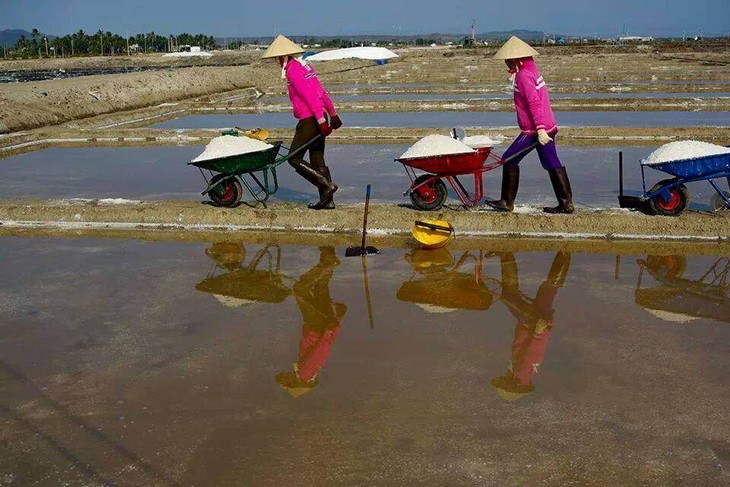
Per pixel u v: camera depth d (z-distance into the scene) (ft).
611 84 72.02
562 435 9.49
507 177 19.62
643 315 13.65
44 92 51.93
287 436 9.56
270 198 23.13
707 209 20.20
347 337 12.83
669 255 17.48
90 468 8.95
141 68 184.44
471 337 12.74
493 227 19.17
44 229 20.81
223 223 20.54
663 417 9.91
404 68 104.22
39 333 13.23
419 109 52.60
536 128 18.39
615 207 20.95
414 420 9.92
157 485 8.59
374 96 66.95
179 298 14.98
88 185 26.71
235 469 8.86
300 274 16.44
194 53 238.68
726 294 14.78
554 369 11.43
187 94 70.95
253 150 20.08
